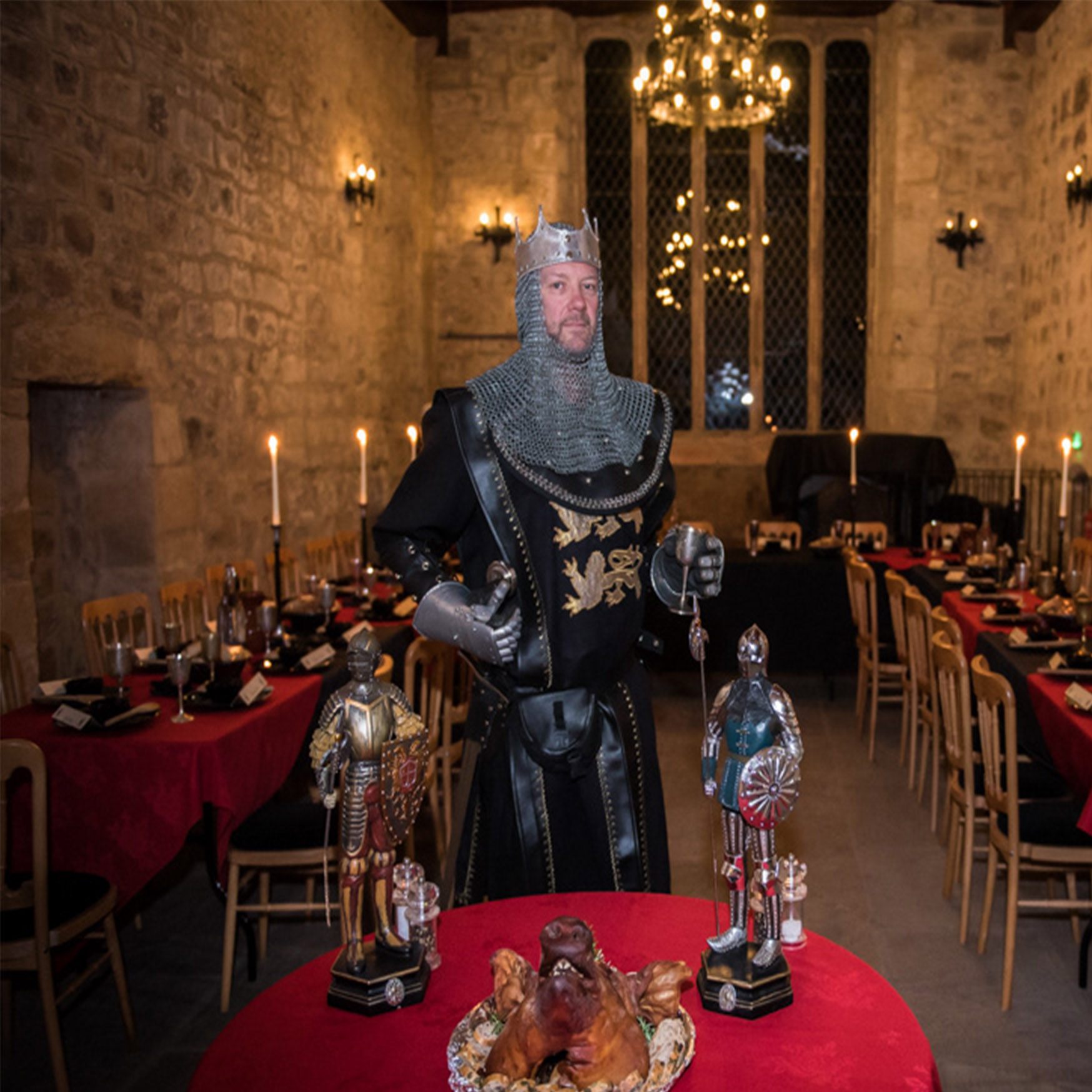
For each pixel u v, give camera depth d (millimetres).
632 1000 1259
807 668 6723
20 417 4668
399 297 10328
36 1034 3047
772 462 10141
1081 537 7473
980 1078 2775
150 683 3752
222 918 3801
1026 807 3309
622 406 1979
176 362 6098
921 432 10914
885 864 4211
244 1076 1281
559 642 1871
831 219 11430
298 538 7969
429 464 1876
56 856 2984
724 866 1450
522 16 10789
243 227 6996
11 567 4590
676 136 11336
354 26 9062
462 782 2014
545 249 1854
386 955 1470
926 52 10586
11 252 4621
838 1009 1414
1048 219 9906
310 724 3699
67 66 5008
